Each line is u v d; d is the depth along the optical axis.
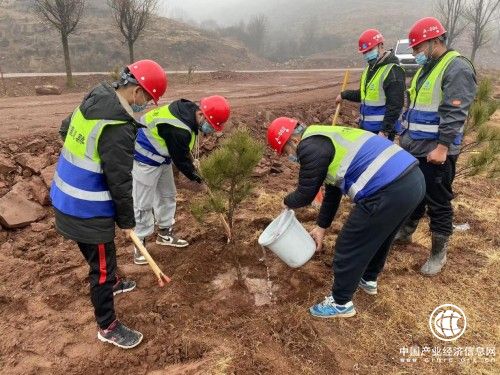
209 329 3.28
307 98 11.62
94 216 2.70
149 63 2.80
